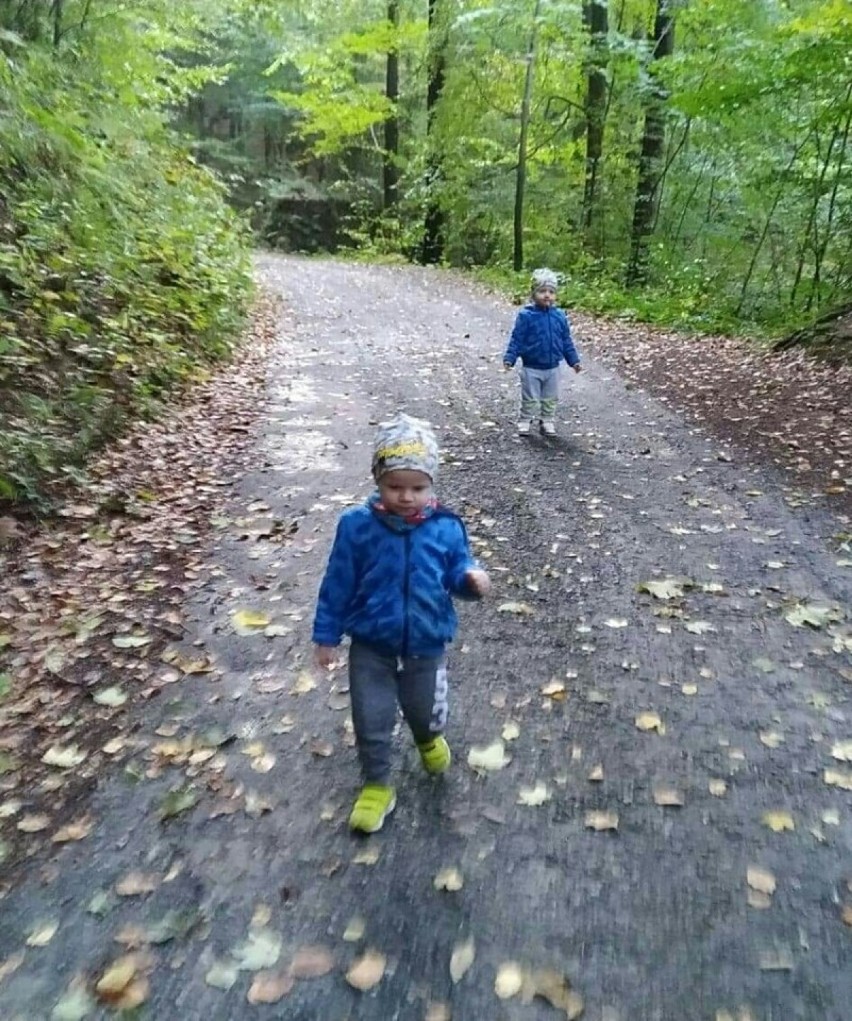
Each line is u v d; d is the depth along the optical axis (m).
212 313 11.41
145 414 8.13
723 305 15.27
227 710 3.80
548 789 3.24
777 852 2.91
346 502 6.28
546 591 4.85
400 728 3.64
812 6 14.43
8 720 3.75
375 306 15.93
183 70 17.95
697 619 4.52
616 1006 2.36
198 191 16.50
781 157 15.31
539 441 7.70
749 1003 2.37
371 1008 2.37
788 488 6.44
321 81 28.14
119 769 3.41
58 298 8.77
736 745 3.49
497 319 14.70
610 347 12.38
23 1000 2.41
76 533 5.80
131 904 2.74
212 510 6.18
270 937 2.60
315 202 33.47
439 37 22.22
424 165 25.23
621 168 20.38
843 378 9.68
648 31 21.09
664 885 2.78
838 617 4.51
